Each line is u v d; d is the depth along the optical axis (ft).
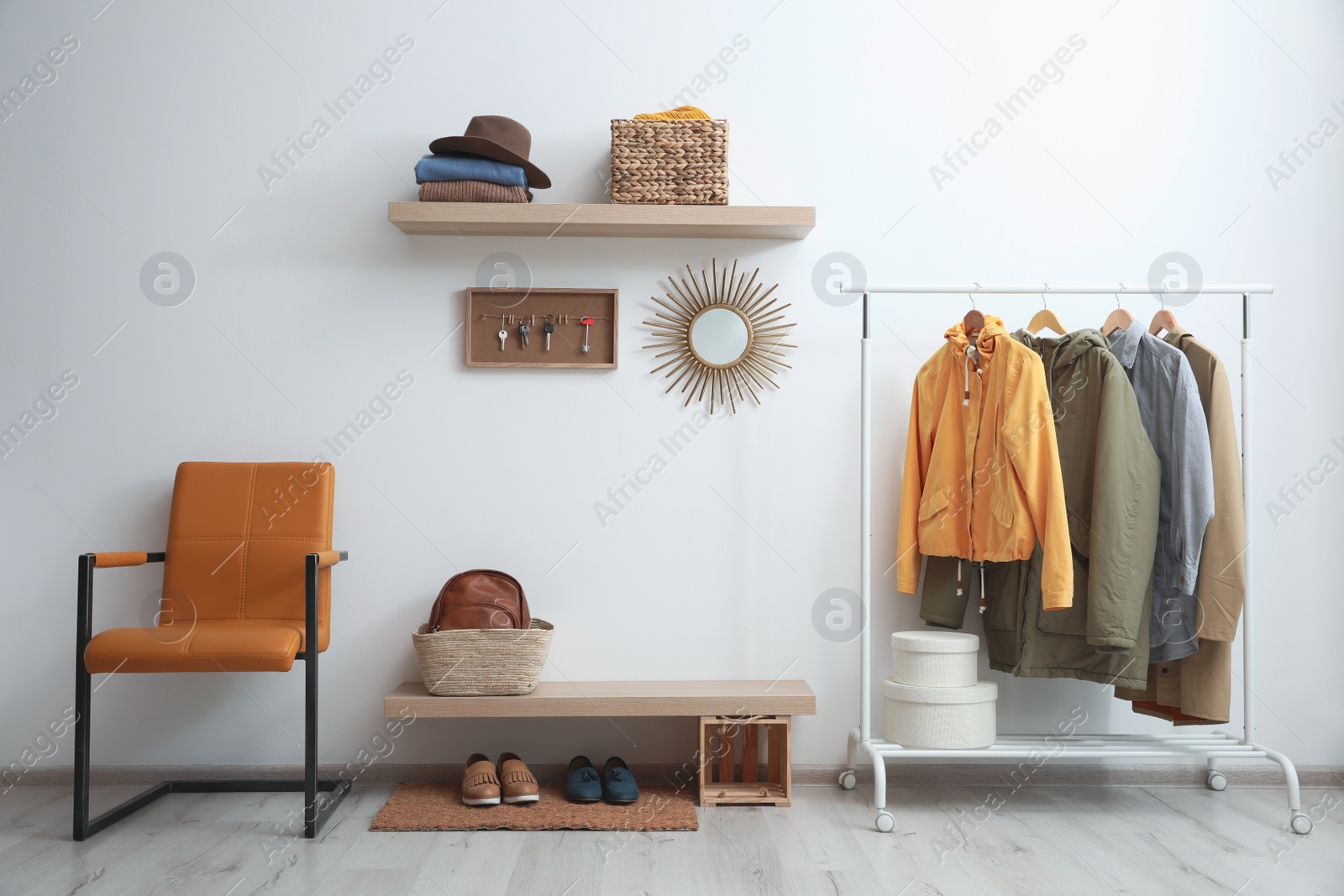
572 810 8.04
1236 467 7.94
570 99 9.32
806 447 9.30
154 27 9.18
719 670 9.20
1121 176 9.28
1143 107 9.27
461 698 8.13
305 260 9.18
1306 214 9.36
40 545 9.00
